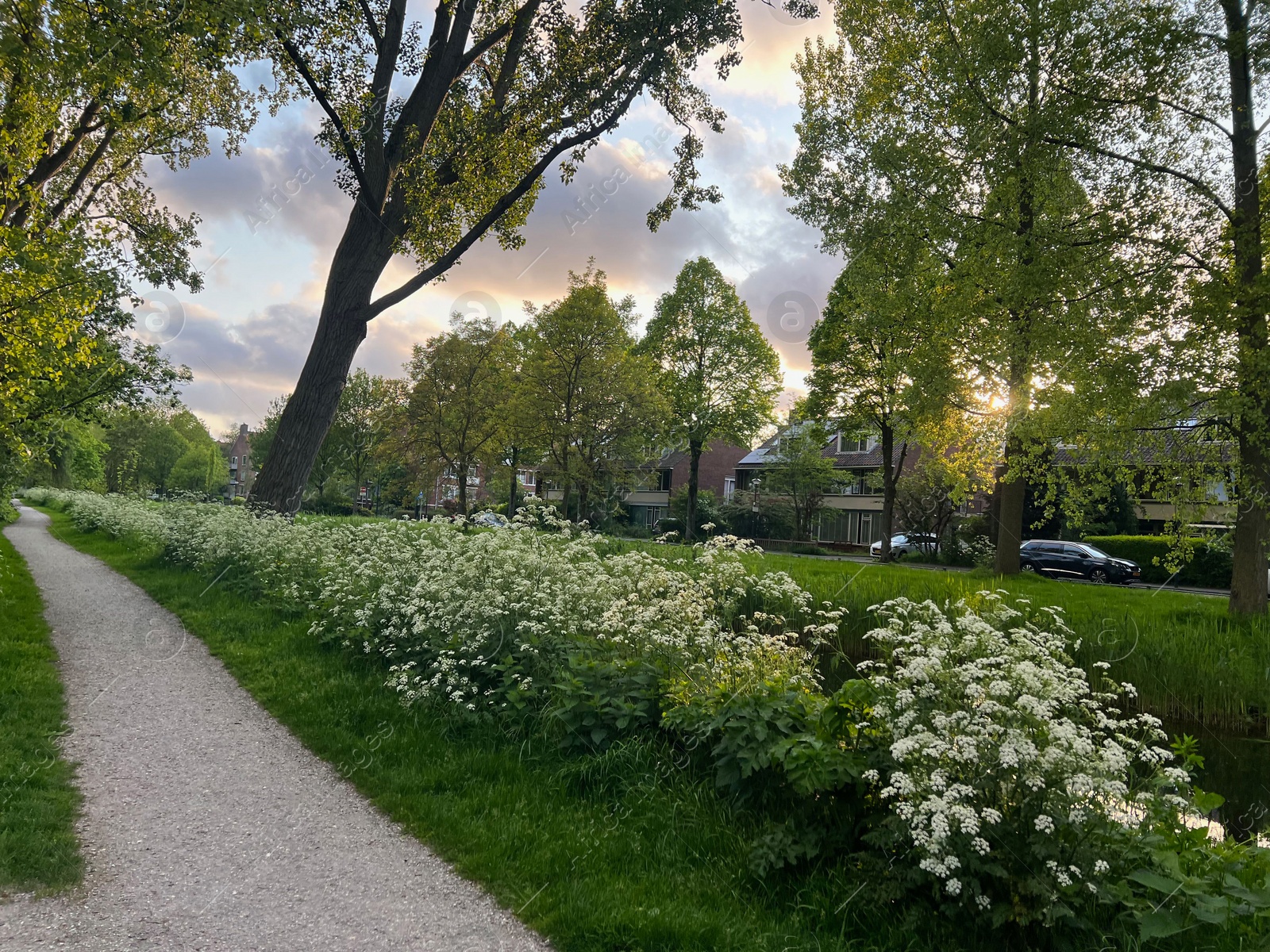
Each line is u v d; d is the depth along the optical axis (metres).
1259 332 11.42
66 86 9.49
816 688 4.89
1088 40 12.69
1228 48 11.66
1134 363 11.84
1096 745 3.58
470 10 14.41
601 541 8.61
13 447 11.23
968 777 3.10
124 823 3.97
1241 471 11.98
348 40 13.56
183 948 2.85
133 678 6.87
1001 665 3.69
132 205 18.16
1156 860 3.06
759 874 3.47
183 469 69.38
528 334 32.72
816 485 40.69
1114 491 29.22
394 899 3.34
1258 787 6.75
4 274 8.34
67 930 2.93
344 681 6.61
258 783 4.66
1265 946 2.78
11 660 6.85
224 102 16.95
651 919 3.14
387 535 10.22
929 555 29.34
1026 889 2.83
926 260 16.64
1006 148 13.84
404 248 15.13
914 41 16.73
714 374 36.81
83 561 17.05
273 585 10.48
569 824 4.09
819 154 19.38
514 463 34.78
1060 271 12.82
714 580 6.71
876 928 3.16
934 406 17.64
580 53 14.51
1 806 3.93
